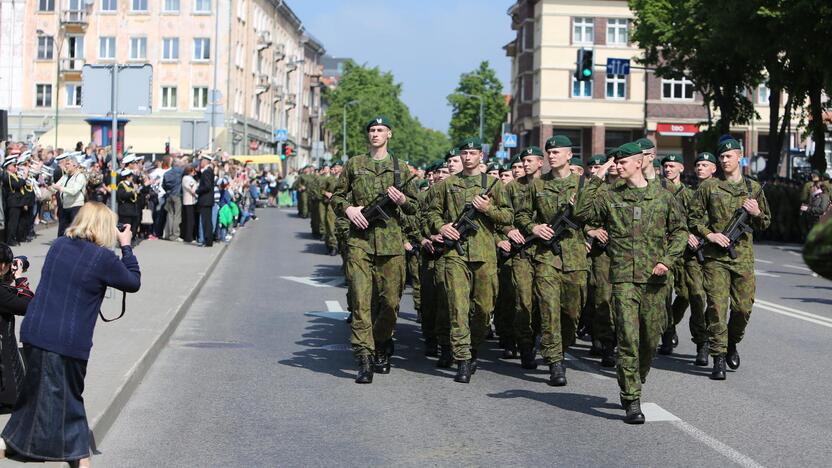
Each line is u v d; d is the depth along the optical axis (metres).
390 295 9.88
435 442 7.39
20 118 67.56
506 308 11.16
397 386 9.55
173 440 7.44
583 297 10.08
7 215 21.91
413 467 6.71
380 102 113.81
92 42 68.25
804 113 36.72
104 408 7.76
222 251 24.73
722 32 31.80
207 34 68.31
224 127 67.62
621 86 66.69
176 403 8.72
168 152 29.09
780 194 33.50
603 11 66.38
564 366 10.34
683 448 7.24
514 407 8.65
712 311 10.12
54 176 26.84
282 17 89.88
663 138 67.38
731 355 10.59
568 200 9.96
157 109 68.56
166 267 20.08
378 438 7.52
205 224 25.44
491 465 6.77
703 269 10.30
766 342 12.42
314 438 7.51
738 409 8.59
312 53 110.38
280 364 10.70
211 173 25.52
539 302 9.78
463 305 9.75
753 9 30.27
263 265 22.48
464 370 9.79
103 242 6.49
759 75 41.28
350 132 113.06
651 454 7.07
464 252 9.80
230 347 11.76
